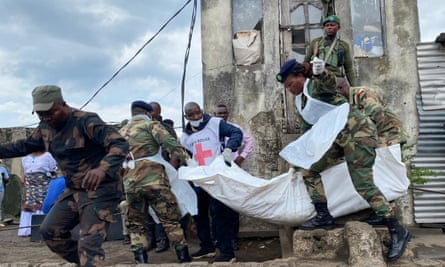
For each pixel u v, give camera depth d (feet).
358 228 13.17
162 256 18.04
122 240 21.70
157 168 15.28
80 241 11.10
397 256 12.85
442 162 20.77
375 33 21.97
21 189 31.94
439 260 12.98
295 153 14.76
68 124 11.58
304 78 14.40
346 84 15.66
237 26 22.82
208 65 22.47
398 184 14.83
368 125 13.53
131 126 15.67
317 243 13.97
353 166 13.43
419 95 21.29
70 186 11.98
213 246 17.53
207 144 16.79
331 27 18.07
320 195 14.61
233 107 22.13
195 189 17.46
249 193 15.21
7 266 13.74
